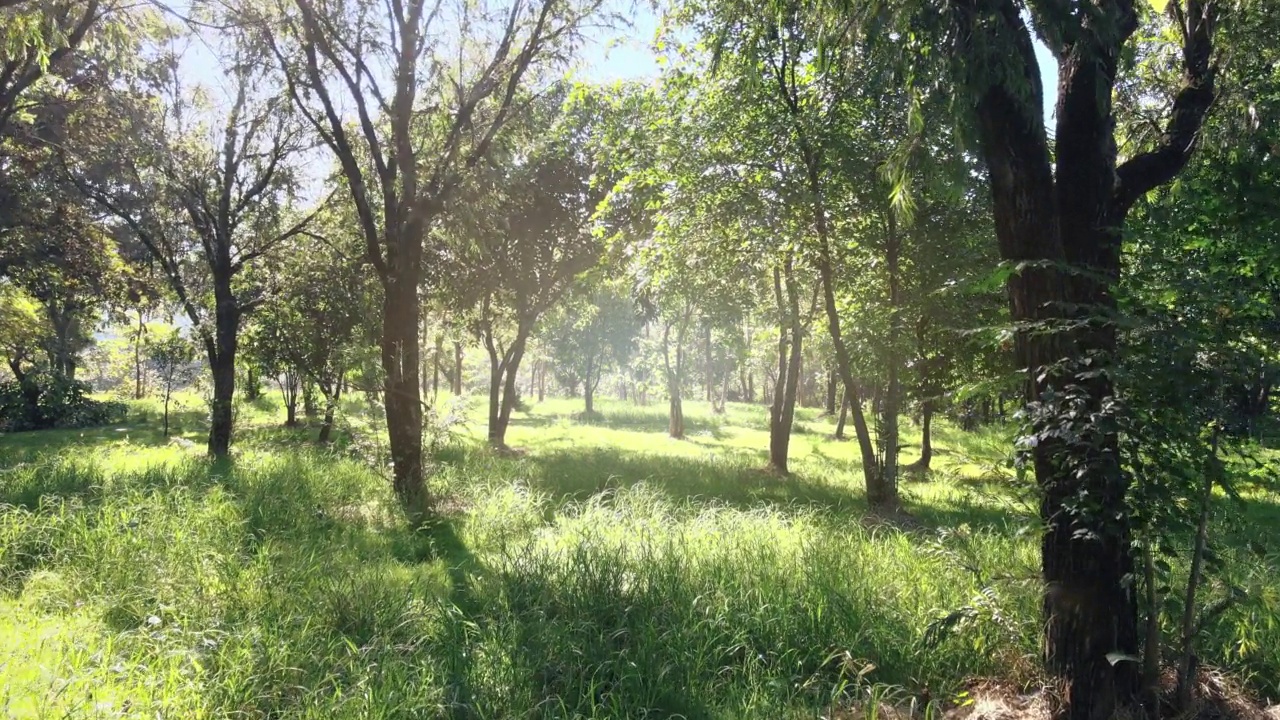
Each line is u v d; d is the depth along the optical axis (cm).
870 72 852
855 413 1117
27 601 573
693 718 443
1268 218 501
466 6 1143
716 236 1118
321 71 1149
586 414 3844
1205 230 534
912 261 1088
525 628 538
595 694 466
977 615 471
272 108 1456
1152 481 375
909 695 480
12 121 1456
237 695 438
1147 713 411
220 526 791
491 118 1248
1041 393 388
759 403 6072
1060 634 416
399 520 956
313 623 560
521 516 980
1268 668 494
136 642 502
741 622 549
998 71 400
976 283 438
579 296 2214
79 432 2530
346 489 1137
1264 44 571
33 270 1928
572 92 1273
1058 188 447
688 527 809
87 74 1402
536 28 1137
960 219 1028
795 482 1445
